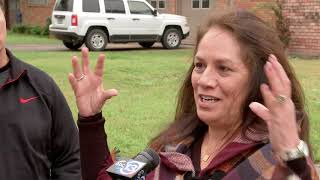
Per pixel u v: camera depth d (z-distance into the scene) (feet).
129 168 6.03
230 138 6.75
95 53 58.34
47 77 9.97
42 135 9.64
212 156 6.87
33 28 97.81
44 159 9.75
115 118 25.96
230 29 6.57
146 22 66.13
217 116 6.63
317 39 56.80
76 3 62.03
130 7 65.21
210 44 6.58
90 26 62.54
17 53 58.39
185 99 7.66
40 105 9.72
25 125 9.48
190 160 6.88
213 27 6.68
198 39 6.85
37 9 100.12
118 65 45.85
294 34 58.13
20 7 103.76
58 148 10.07
